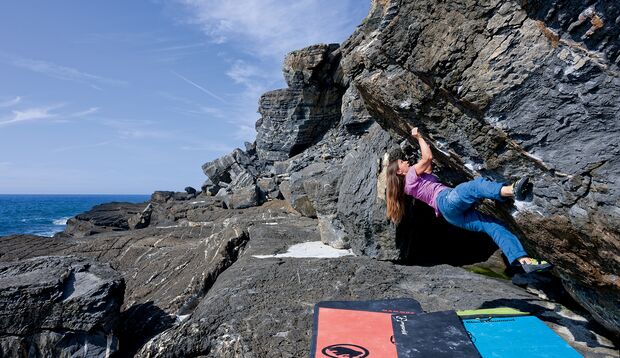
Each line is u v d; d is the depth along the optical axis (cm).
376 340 413
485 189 395
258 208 2064
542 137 356
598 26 297
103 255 1352
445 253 873
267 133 2850
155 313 750
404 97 468
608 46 300
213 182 3012
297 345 454
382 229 775
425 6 390
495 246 872
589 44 309
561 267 429
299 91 2573
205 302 588
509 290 593
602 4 289
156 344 496
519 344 397
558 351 382
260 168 2909
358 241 827
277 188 2331
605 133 320
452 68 391
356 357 383
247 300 572
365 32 566
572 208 352
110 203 3331
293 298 581
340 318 471
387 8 419
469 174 494
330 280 641
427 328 426
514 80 356
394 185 501
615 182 316
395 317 461
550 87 341
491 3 347
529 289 590
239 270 718
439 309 528
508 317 460
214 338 498
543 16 324
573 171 340
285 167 2453
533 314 486
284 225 1275
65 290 652
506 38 351
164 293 827
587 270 387
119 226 2633
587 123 328
